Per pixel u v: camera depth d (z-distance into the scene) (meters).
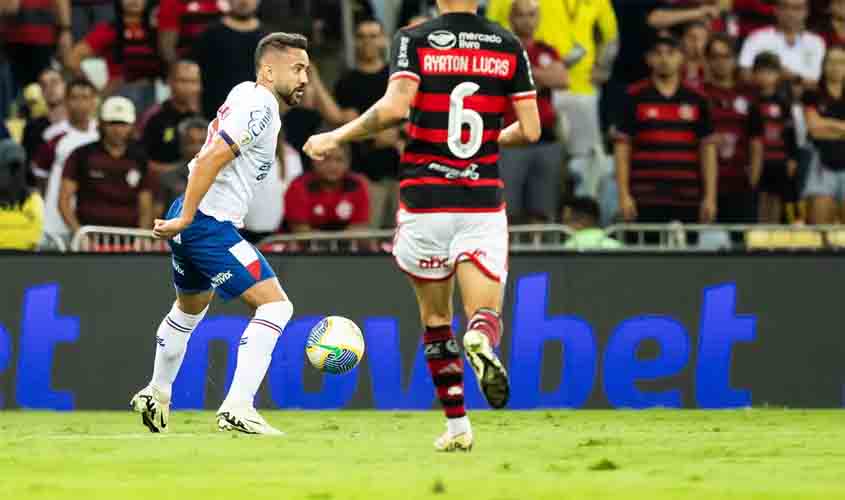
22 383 42.69
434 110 22.11
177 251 30.06
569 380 43.44
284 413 40.56
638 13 56.66
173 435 29.61
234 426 29.78
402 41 22.16
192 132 49.97
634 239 48.97
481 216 22.16
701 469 20.77
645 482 18.47
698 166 51.62
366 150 51.62
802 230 46.50
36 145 51.66
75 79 51.47
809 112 54.84
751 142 53.66
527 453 23.92
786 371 44.03
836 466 21.47
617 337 43.59
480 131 22.20
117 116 49.12
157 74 55.41
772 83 54.12
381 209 51.72
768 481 18.80
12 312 42.72
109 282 42.97
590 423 35.38
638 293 43.75
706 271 43.91
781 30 57.59
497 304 22.14
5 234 47.25
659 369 43.72
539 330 43.44
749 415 39.00
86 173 49.22
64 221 49.25
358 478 19.05
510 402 43.28
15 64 55.09
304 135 52.09
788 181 54.31
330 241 48.00
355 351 29.56
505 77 22.47
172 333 30.78
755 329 43.97
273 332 29.97
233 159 29.41
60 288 42.91
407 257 22.55
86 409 42.78
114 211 49.50
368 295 43.12
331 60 56.78
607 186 52.91
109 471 20.48
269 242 47.09
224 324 42.78
